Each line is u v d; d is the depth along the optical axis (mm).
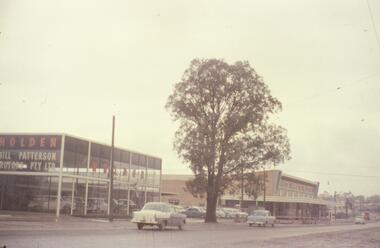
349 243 26391
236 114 51969
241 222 63688
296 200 95125
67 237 21094
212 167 52188
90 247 17484
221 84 52625
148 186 63062
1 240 17781
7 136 48344
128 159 58719
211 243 22141
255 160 53094
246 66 53312
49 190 46250
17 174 47594
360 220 100000
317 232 39406
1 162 48219
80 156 49406
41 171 46781
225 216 74375
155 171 65062
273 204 97188
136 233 26734
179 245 20219
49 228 26641
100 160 52844
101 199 52781
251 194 55000
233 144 52094
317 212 121938
